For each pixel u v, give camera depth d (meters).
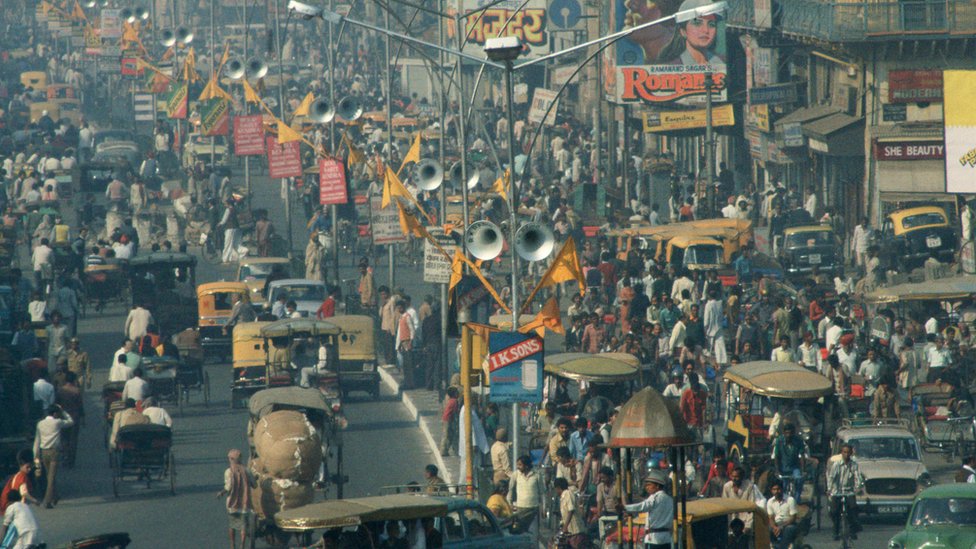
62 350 120.44
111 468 99.44
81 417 111.56
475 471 84.00
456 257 86.12
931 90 165.00
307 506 64.44
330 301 129.12
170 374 114.19
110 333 145.12
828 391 89.81
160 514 88.69
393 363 131.62
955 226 154.00
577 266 81.00
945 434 101.31
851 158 174.62
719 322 117.75
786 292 130.62
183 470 98.81
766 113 186.62
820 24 172.62
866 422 95.94
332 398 111.31
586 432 86.44
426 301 124.44
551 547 77.75
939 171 161.12
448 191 185.25
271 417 83.50
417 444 104.31
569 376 97.06
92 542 68.25
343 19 90.44
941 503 74.94
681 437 53.91
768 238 152.62
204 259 182.75
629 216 175.75
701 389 97.56
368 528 63.62
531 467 80.25
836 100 180.12
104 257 158.62
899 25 166.62
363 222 186.12
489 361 77.19
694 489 83.31
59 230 162.50
